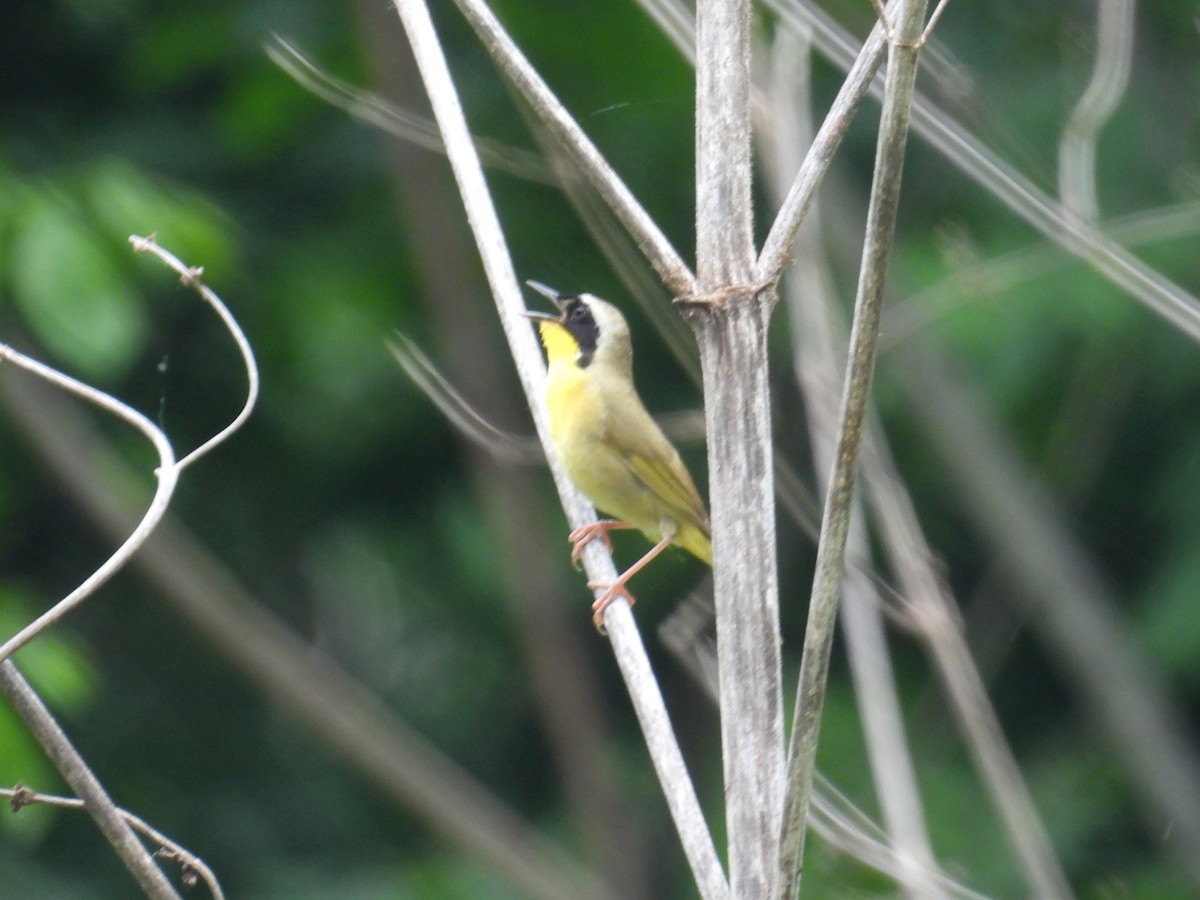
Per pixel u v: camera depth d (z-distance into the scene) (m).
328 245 14.38
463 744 15.44
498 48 5.28
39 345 12.45
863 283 4.41
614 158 14.06
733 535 5.06
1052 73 13.43
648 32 13.71
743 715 4.98
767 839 4.89
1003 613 12.02
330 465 15.14
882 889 8.02
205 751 14.94
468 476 15.16
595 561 8.16
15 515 14.80
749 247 5.20
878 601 6.62
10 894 12.94
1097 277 12.97
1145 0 13.32
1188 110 13.34
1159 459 14.48
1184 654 13.20
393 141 13.05
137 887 13.70
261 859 14.50
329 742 12.52
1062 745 14.78
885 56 5.30
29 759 9.84
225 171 14.68
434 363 13.79
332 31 14.31
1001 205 13.28
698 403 14.47
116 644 15.04
